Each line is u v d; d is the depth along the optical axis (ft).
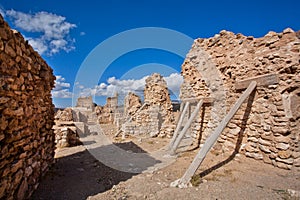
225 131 24.30
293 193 12.19
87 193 14.01
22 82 11.99
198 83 30.58
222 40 26.48
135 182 16.19
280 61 17.83
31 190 13.28
